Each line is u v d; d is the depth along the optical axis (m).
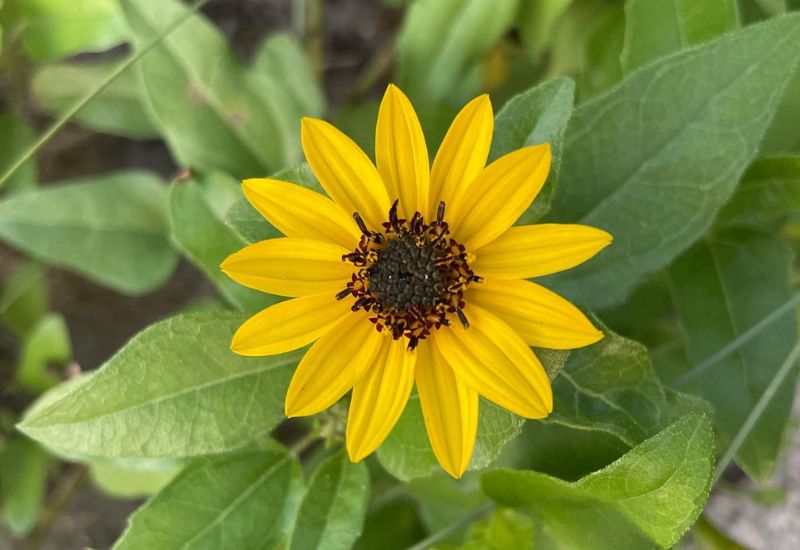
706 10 0.15
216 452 0.14
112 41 0.21
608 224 0.14
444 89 0.20
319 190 0.13
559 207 0.15
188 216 0.17
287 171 0.13
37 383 0.22
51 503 0.25
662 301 0.18
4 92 0.24
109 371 0.14
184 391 0.14
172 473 0.20
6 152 0.23
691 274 0.16
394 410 0.12
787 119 0.16
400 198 0.12
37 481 0.22
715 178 0.14
